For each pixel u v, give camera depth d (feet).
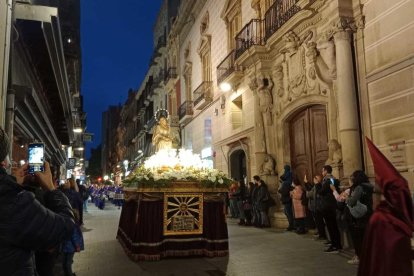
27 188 8.39
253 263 23.81
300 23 37.55
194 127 79.30
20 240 6.61
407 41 25.55
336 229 26.91
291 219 37.78
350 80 30.35
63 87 47.34
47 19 27.40
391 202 8.24
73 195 24.49
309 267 22.48
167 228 25.93
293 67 40.52
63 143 96.48
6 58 22.93
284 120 43.04
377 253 8.00
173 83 96.68
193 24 80.38
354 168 29.37
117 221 53.67
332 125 33.86
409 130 25.31
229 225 44.70
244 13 53.52
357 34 30.50
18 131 33.32
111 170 303.07
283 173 42.68
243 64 49.52
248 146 51.55
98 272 22.21
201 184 26.53
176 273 21.70
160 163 29.66
